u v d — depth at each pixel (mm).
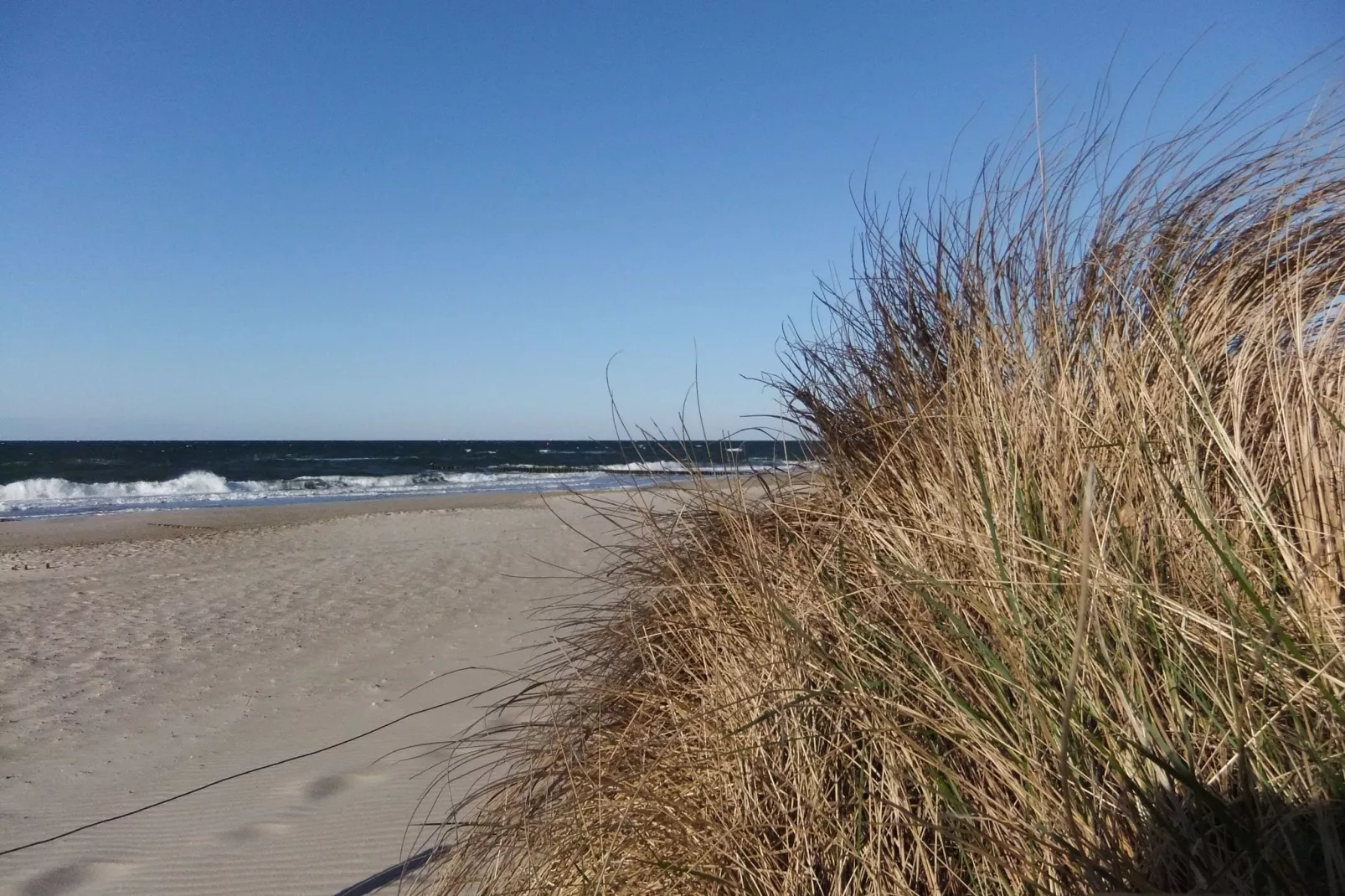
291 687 5848
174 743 4836
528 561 11508
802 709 1951
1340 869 1189
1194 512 1760
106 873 3273
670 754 2068
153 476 41625
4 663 6629
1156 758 1288
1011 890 1502
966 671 1806
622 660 2521
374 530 16516
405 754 4328
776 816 1899
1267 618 1447
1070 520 1864
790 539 2443
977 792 1630
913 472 2295
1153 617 1630
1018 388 2182
